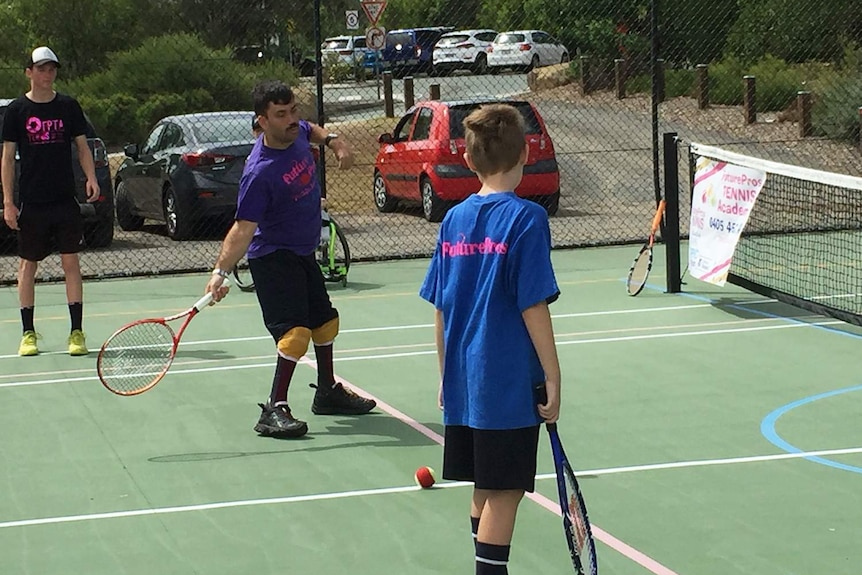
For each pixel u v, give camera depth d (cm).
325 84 3475
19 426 807
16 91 2691
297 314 770
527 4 3353
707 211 1169
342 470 693
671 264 1233
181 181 1702
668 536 577
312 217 771
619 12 3130
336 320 809
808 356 954
